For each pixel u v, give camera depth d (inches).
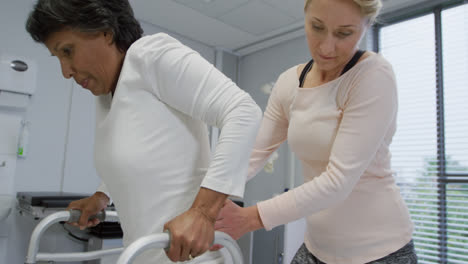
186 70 24.7
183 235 20.9
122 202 27.2
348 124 31.5
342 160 30.4
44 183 104.3
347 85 32.8
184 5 118.9
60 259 31.7
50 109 106.9
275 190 136.0
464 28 103.8
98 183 115.4
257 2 115.5
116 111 25.6
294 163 129.0
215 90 24.7
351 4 27.9
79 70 26.2
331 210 35.8
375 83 31.0
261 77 153.0
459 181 98.9
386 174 35.4
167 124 26.3
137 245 19.9
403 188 111.7
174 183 26.6
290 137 38.7
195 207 22.6
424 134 108.7
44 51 106.7
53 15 23.4
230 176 23.6
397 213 34.8
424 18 114.0
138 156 25.2
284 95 41.3
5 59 96.6
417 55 113.8
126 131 25.4
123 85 25.2
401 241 34.1
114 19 25.3
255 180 144.9
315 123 35.3
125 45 27.3
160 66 24.9
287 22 129.3
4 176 96.5
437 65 107.9
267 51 151.9
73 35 24.4
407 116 113.7
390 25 122.7
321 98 35.0
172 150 26.5
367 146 30.5
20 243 98.4
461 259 96.5
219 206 23.4
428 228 104.6
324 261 37.4
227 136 24.0
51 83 107.4
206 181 23.2
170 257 21.5
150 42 25.5
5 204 93.4
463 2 105.2
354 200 34.7
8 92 97.1
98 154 27.7
